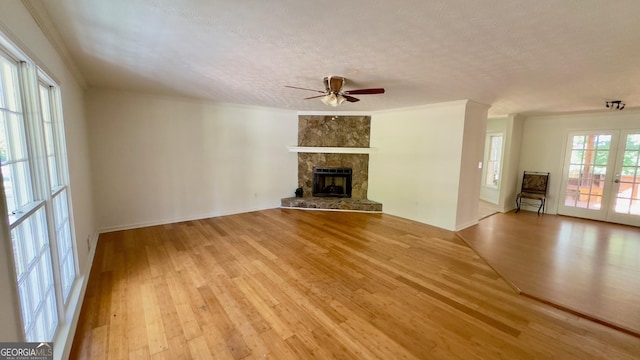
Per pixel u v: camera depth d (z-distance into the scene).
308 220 5.40
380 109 5.93
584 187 6.11
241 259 3.54
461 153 4.76
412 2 1.60
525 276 3.21
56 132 2.44
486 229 5.10
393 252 3.88
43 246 1.83
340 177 6.83
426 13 1.73
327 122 6.45
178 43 2.34
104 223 4.45
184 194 5.17
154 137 4.75
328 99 3.38
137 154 4.62
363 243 4.21
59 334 1.91
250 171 5.95
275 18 1.85
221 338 2.11
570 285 3.02
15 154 1.60
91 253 3.49
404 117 5.61
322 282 3.00
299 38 2.18
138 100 4.54
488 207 7.07
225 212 5.70
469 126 4.82
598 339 2.19
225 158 5.59
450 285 3.00
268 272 3.20
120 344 2.02
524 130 6.82
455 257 3.77
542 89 3.67
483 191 7.94
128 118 4.48
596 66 2.65
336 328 2.25
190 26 2.00
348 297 2.71
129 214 4.65
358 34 2.08
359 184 6.57
